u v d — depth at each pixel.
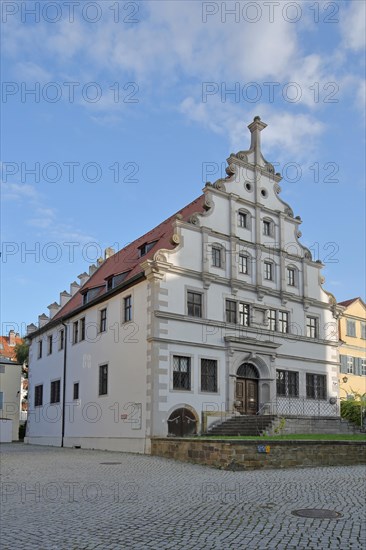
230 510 11.08
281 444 19.66
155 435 26.62
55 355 40.62
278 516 10.40
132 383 29.02
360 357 48.84
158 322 27.98
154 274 28.39
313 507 11.29
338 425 29.39
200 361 29.23
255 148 35.22
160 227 37.06
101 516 10.69
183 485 14.86
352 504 11.59
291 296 34.66
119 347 30.88
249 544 8.41
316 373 35.12
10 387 53.59
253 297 32.75
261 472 18.08
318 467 19.84
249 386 31.88
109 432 30.75
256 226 33.88
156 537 8.95
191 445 21.80
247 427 27.03
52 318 44.12
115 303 32.03
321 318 36.50
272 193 35.66
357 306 49.94
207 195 31.84
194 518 10.36
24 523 10.14
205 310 30.05
